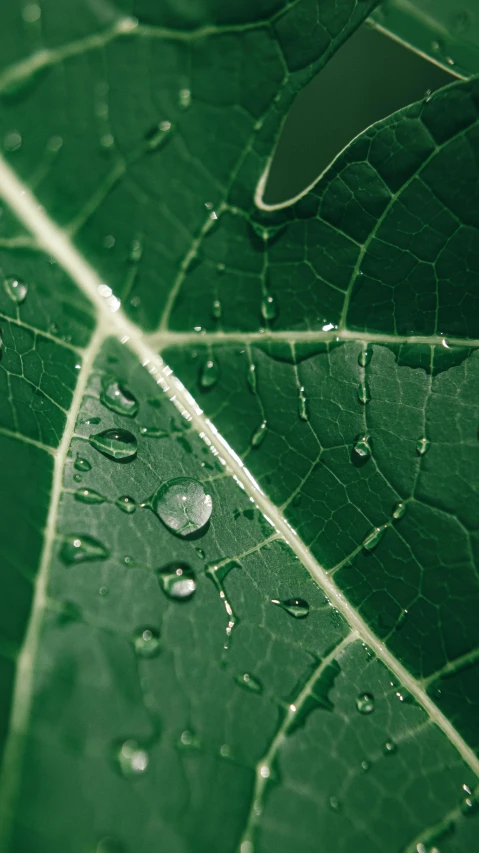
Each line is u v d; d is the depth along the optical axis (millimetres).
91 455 189
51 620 175
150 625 179
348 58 218
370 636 190
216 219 196
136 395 195
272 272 197
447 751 185
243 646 184
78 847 166
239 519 192
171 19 189
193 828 171
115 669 175
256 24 191
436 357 193
